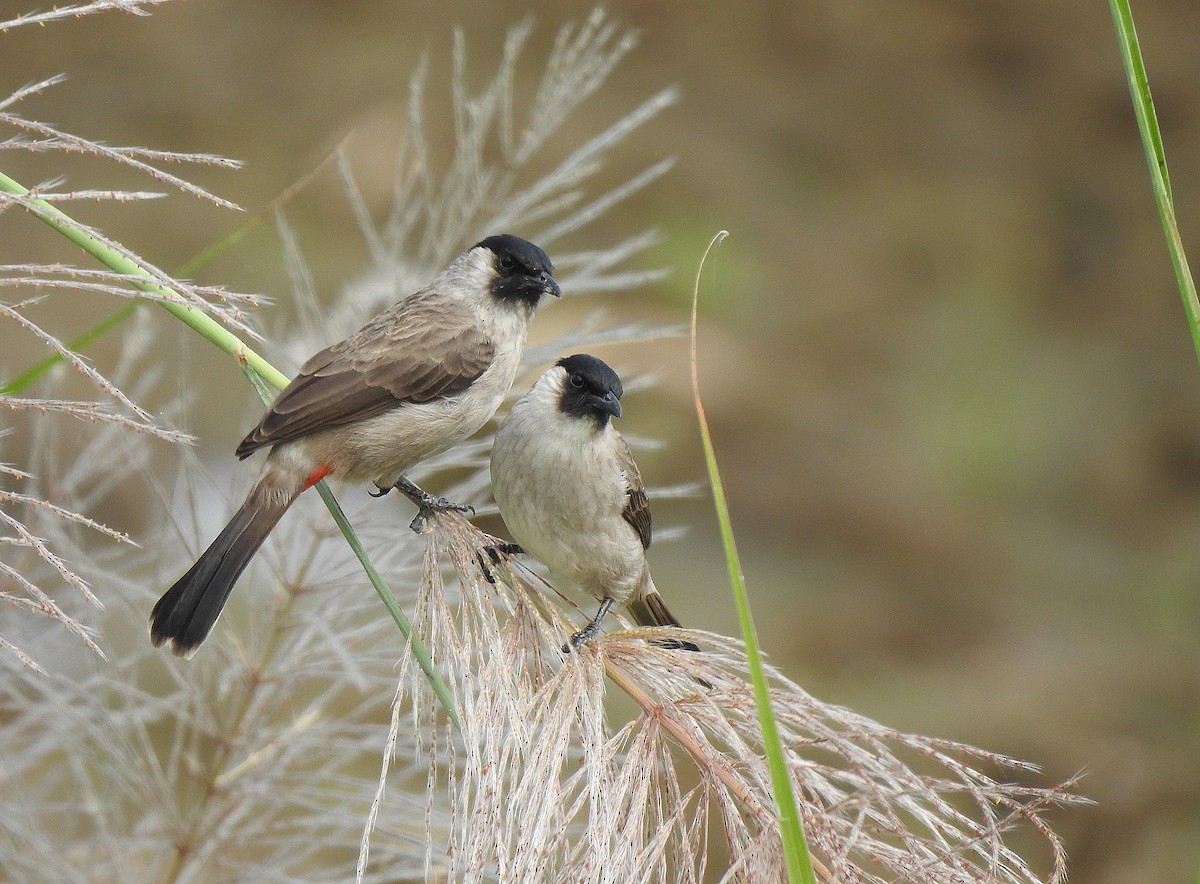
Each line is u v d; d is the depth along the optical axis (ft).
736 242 65.46
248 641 21.30
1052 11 84.79
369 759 24.07
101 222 54.60
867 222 70.59
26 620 20.80
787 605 49.78
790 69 78.33
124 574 22.12
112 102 63.31
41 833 20.54
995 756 13.53
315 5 72.49
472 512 21.76
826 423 58.85
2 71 63.67
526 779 13.57
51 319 47.47
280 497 18.85
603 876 13.12
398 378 19.93
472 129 23.31
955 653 48.47
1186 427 61.31
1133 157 77.97
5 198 12.26
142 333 22.66
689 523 53.31
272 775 20.34
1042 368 64.85
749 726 14.32
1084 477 59.11
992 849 13.39
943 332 66.03
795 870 11.93
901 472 57.57
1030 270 70.74
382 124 61.21
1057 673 47.24
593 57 23.31
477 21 72.90
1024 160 76.69
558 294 21.90
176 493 22.06
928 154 75.92
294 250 22.77
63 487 21.54
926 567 53.36
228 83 65.72
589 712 14.26
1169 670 47.55
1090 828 41.29
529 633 15.69
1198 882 12.76
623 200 64.69
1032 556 54.60
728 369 58.54
